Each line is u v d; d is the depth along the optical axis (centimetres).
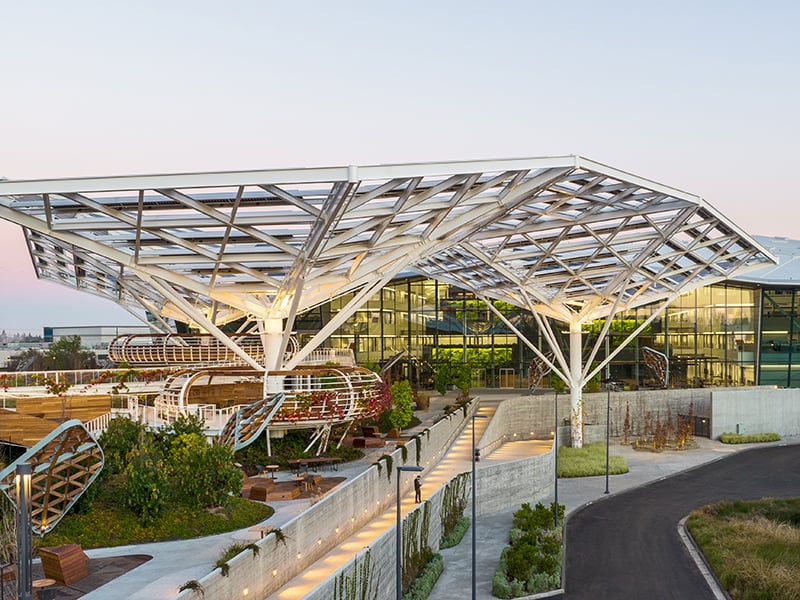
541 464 4975
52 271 5328
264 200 2708
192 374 4031
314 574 2411
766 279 7856
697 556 3672
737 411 7269
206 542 2345
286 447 3888
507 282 5841
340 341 8256
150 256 3259
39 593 1803
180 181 2466
